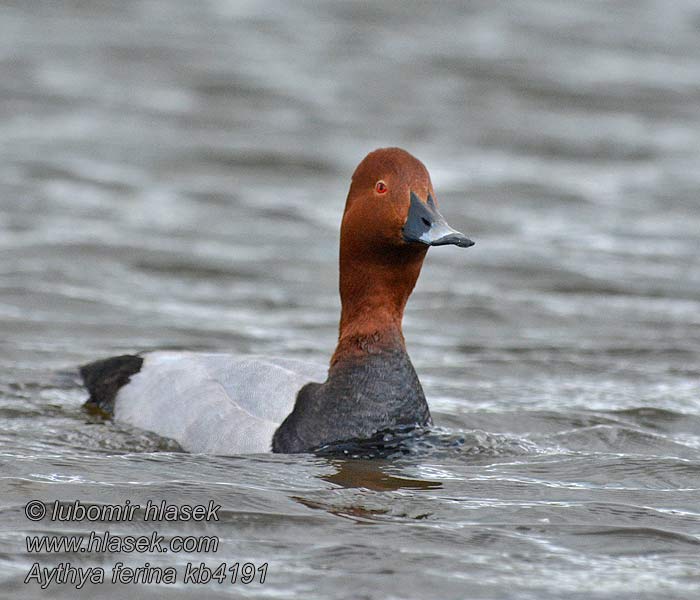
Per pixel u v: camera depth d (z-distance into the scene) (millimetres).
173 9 35000
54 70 28406
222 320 14258
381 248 9383
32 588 6660
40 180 20875
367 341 9539
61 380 11273
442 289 16141
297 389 9578
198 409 9602
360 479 8680
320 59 30422
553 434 10219
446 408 10961
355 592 6723
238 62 29781
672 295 16125
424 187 9328
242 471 8750
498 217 20062
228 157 23047
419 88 28328
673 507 8289
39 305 14344
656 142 25422
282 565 7070
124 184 21047
